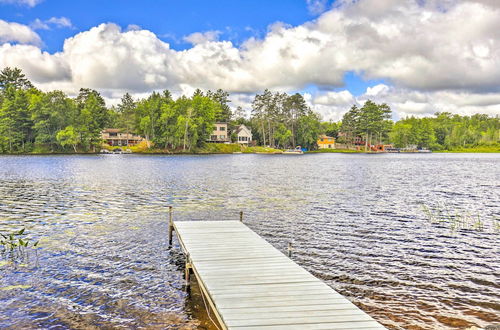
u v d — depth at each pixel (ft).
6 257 39.91
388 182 121.39
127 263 38.42
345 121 564.30
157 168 178.19
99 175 139.54
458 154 489.26
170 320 26.45
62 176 134.51
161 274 35.40
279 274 28.76
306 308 22.50
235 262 31.81
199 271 29.37
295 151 450.30
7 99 338.54
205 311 27.89
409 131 568.00
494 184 117.39
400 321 26.48
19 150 335.06
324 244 46.21
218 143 431.02
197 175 142.72
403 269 37.24
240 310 22.15
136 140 461.37
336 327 20.15
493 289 32.32
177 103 400.26
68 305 28.66
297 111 506.07
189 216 63.77
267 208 71.46
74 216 62.54
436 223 58.39
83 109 369.50
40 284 32.63
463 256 41.63
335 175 146.92
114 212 66.54
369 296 30.78
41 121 334.85
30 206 72.08
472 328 25.44
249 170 170.91
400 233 51.85
